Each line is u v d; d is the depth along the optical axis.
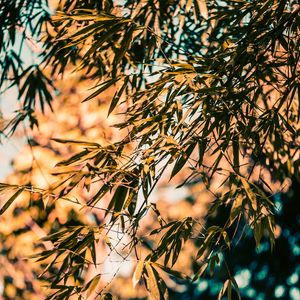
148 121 2.07
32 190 2.02
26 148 4.81
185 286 6.12
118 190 2.11
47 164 4.78
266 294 5.93
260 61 2.18
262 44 2.16
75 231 2.02
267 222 2.10
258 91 2.32
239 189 2.08
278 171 3.29
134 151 2.05
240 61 2.13
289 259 5.82
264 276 5.93
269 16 2.19
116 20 2.11
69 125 4.61
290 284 5.89
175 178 5.51
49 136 4.73
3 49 3.26
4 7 3.16
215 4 2.94
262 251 5.84
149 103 2.11
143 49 2.92
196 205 5.48
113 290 5.82
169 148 1.97
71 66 4.29
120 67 2.88
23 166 4.80
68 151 4.80
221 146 2.10
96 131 4.52
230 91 2.04
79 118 4.59
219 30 3.05
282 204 5.51
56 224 4.72
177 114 2.04
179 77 2.04
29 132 4.75
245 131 2.14
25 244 4.85
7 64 3.33
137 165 2.04
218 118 2.09
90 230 2.02
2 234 4.84
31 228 4.80
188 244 5.48
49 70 4.37
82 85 4.45
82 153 2.04
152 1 2.75
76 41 2.18
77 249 2.01
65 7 2.91
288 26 2.18
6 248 4.88
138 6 2.66
